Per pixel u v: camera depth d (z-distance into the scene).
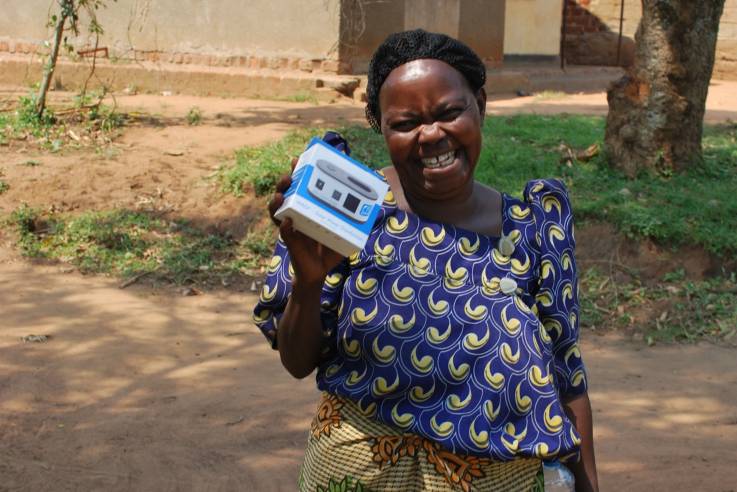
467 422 2.12
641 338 6.58
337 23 13.89
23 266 7.55
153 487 4.43
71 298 6.95
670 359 6.23
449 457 2.14
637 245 7.55
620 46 20.47
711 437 5.08
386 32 14.66
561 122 11.93
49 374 5.66
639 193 8.42
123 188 8.81
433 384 2.13
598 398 5.57
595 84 18.48
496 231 2.25
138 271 7.51
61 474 4.52
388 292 2.15
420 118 2.14
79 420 5.11
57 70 14.50
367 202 1.94
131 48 14.81
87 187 8.77
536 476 2.24
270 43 14.29
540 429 2.14
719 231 7.59
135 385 5.57
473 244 2.20
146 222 8.21
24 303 6.82
